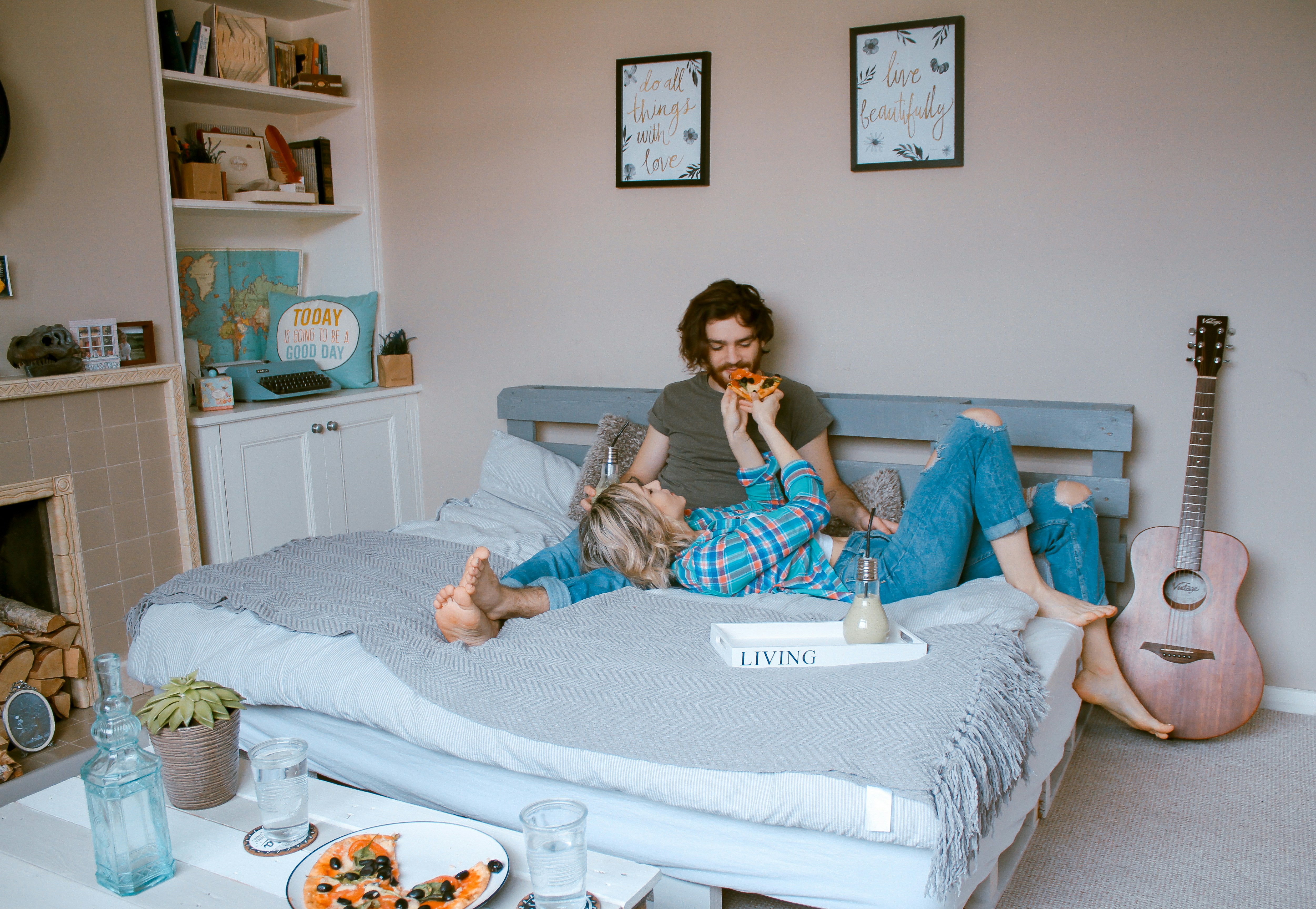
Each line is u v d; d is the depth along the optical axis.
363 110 3.40
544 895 1.08
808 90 2.72
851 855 1.35
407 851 1.23
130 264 2.69
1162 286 2.41
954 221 2.61
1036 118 2.48
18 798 2.11
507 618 1.86
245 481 2.97
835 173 2.73
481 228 3.30
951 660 1.57
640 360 3.11
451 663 1.69
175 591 2.09
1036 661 1.74
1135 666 2.28
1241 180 2.30
